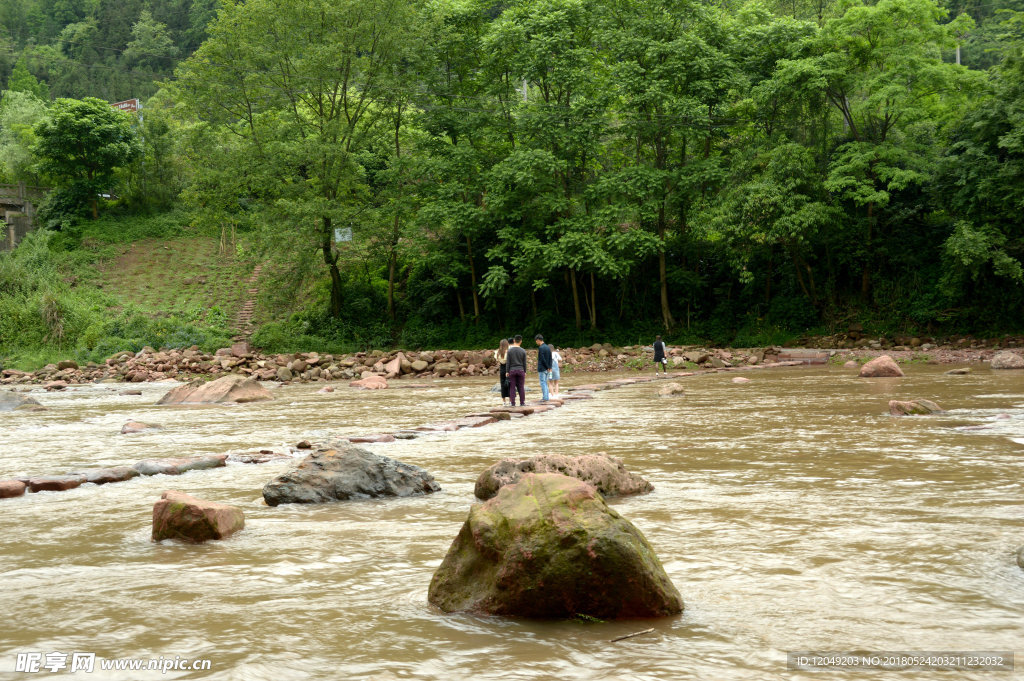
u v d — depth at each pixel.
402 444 11.19
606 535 3.84
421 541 5.59
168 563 5.09
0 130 70.31
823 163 37.12
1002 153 32.12
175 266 51.19
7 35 111.88
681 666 3.14
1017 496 6.53
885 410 13.97
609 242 36.31
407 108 43.41
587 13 39.34
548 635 3.58
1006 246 32.34
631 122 37.19
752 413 14.32
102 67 102.62
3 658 3.36
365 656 3.32
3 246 51.66
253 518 6.59
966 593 4.04
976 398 15.52
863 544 5.09
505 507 4.19
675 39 37.34
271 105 41.00
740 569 4.57
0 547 5.63
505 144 42.19
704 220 36.56
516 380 17.39
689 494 7.03
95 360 37.66
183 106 41.50
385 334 42.44
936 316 35.56
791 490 7.05
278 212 39.09
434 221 38.81
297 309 45.31
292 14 39.97
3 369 36.28
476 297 42.53
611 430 12.34
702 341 38.81
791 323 38.34
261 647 3.45
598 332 40.38
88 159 55.25
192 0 116.06
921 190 37.41
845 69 34.44
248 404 20.44
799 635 3.49
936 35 34.53
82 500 7.60
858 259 38.03
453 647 3.43
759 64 38.53
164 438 12.80
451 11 41.72
